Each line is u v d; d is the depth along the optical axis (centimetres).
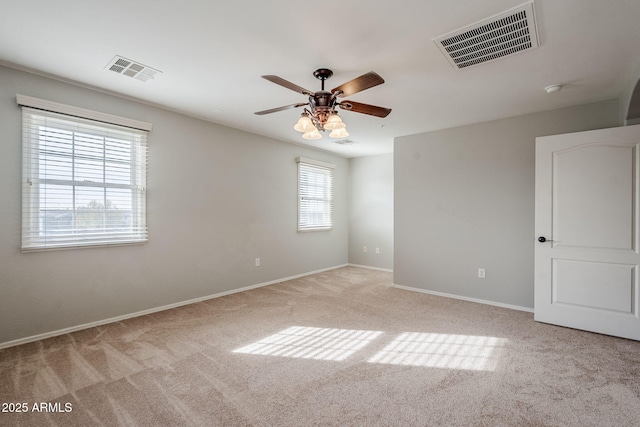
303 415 171
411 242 452
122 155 320
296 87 216
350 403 182
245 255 445
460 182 409
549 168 310
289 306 370
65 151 283
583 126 328
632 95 261
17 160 259
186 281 375
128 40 213
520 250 364
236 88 294
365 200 628
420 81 273
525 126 362
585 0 168
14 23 193
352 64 243
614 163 281
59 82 278
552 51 222
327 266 598
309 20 188
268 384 202
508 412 174
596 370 220
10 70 255
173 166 361
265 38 208
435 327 304
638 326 269
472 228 399
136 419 168
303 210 543
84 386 199
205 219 394
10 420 166
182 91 302
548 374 215
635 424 164
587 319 292
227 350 252
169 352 247
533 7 174
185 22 191
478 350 253
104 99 305
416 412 175
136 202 330
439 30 197
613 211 281
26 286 264
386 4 173
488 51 222
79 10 179
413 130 432
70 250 287
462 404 182
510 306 369
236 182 432
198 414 172
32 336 266
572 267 299
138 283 332
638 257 270
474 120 385
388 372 218
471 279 398
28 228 264
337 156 622
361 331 294
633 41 208
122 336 278
